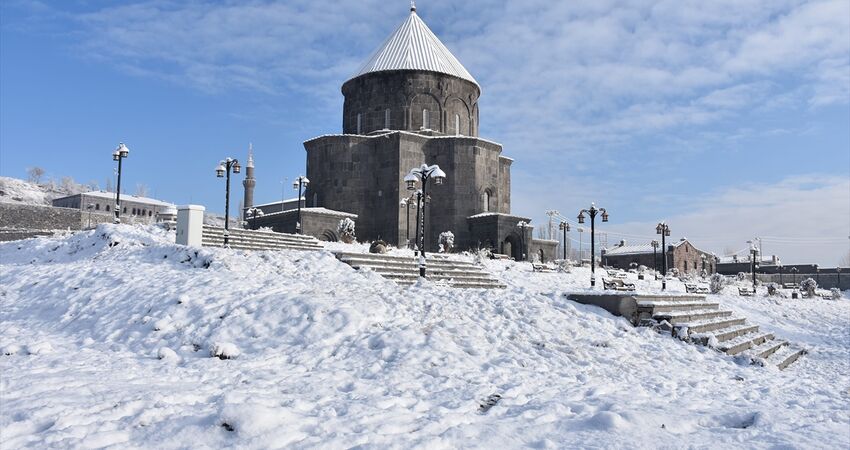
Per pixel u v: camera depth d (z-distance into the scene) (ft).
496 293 52.60
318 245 101.35
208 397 24.66
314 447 17.94
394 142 149.38
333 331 37.55
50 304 50.72
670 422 22.24
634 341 45.16
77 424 19.76
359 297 44.55
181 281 50.57
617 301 50.57
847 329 93.56
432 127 156.87
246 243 89.71
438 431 21.08
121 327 41.42
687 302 59.31
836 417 25.04
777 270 289.33
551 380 32.32
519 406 26.11
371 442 18.69
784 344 63.52
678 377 36.42
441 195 151.02
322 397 25.57
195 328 39.22
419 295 49.03
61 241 81.82
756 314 102.53
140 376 29.35
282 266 58.34
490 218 145.07
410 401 25.68
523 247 149.69
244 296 44.57
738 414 23.90
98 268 60.23
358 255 66.44
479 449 18.83
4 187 456.04
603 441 19.75
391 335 36.63
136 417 20.65
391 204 148.15
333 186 151.43
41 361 32.65
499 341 39.63
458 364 33.04
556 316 46.98
